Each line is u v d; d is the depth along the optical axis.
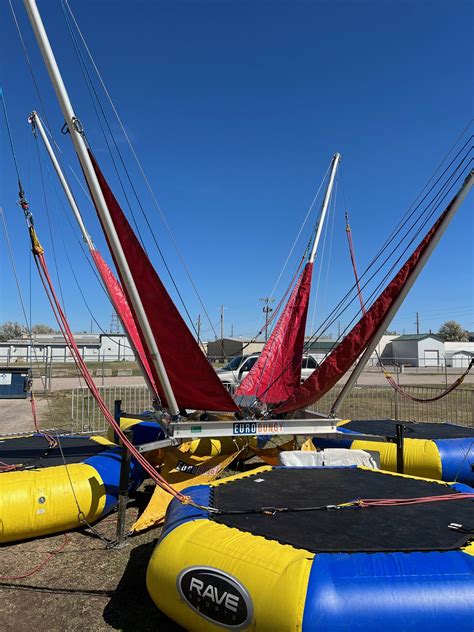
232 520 3.47
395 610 2.57
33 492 4.92
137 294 5.09
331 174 8.59
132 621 3.65
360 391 19.88
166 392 5.69
